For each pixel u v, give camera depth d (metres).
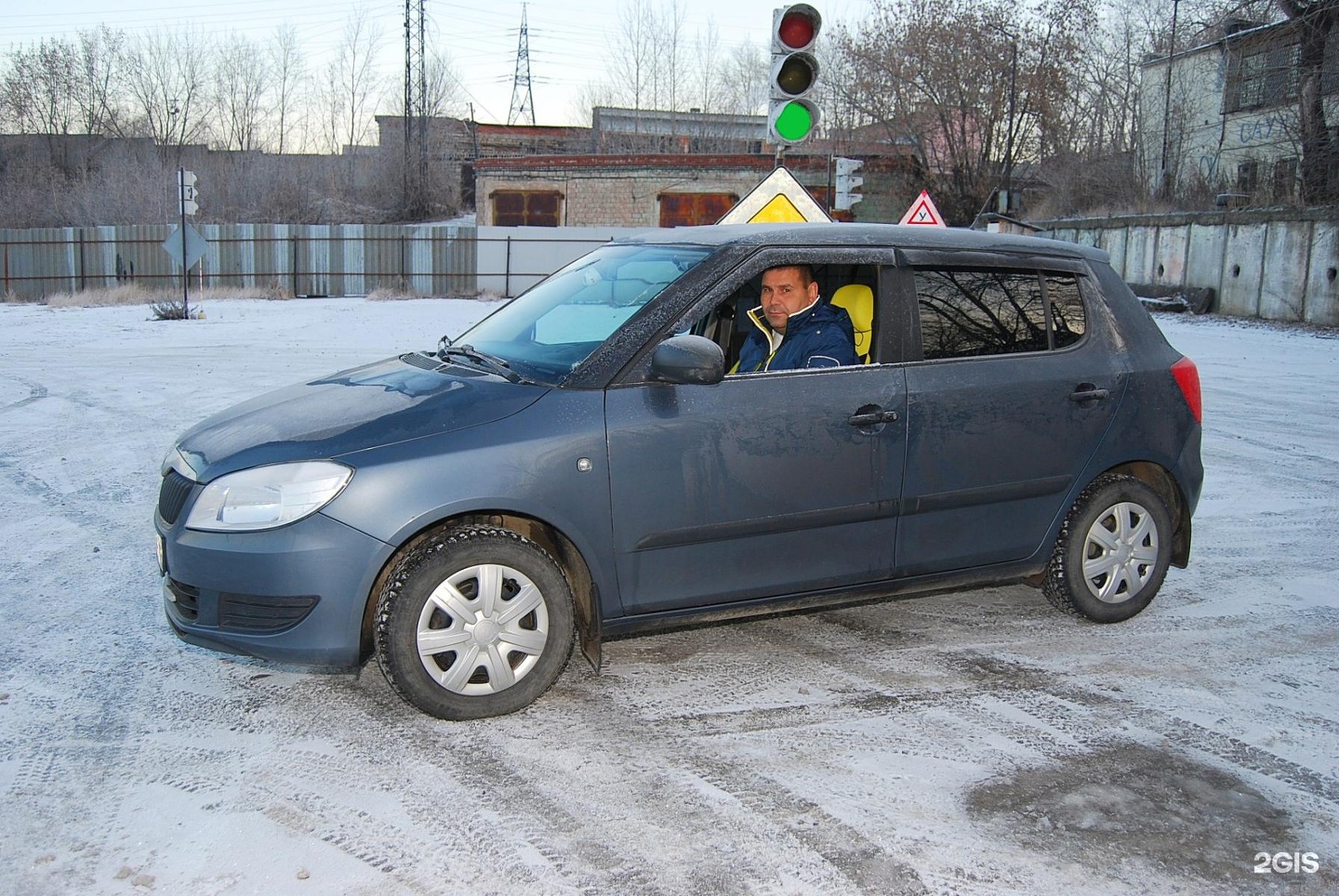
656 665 4.32
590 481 3.73
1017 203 34.72
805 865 2.91
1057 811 3.22
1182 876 2.90
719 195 33.00
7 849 2.93
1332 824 3.19
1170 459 4.84
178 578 3.66
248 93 52.88
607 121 51.28
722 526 3.94
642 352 3.88
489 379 3.93
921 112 35.72
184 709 3.84
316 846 2.97
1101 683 4.19
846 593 4.27
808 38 8.10
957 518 4.38
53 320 21.19
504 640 3.72
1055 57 35.16
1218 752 3.62
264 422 3.91
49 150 50.28
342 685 4.07
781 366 4.16
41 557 5.55
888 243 4.33
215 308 24.91
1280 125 26.95
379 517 3.52
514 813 3.16
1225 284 24.28
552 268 31.42
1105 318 4.75
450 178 50.41
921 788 3.34
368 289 31.44
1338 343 17.91
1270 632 4.77
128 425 9.21
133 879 2.80
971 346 4.41
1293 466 8.20
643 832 3.06
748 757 3.53
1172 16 33.19
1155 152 33.59
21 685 4.00
